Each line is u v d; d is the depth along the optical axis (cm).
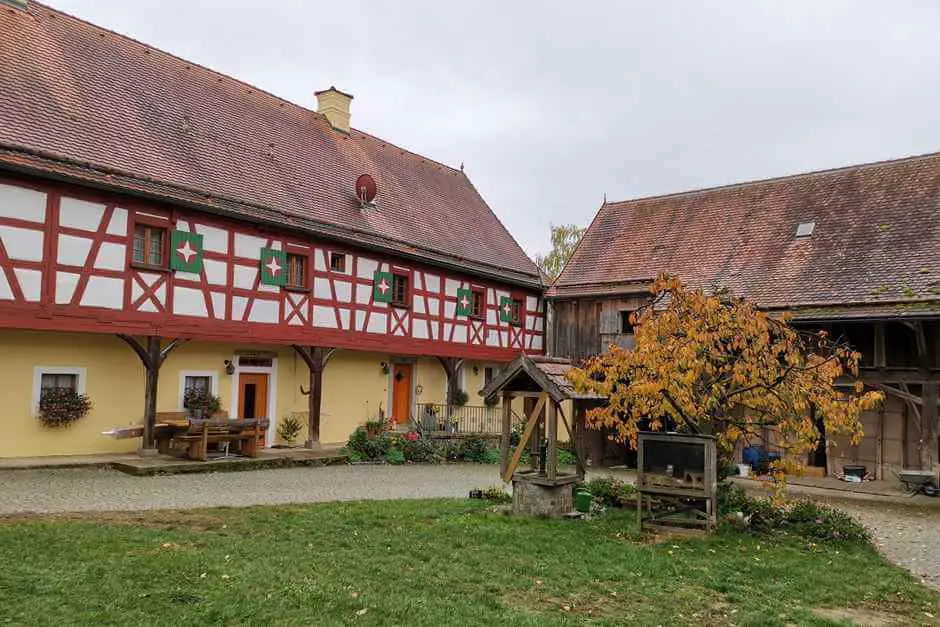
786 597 688
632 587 700
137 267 1455
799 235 2073
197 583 632
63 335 1473
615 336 2236
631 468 1956
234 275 1650
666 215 2481
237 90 2117
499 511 1050
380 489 1331
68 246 1348
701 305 1008
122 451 1561
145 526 852
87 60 1681
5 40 1515
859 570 799
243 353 1820
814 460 1834
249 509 1001
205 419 1522
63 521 855
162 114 1744
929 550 984
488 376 2620
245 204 1678
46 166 1305
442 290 2272
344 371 2102
